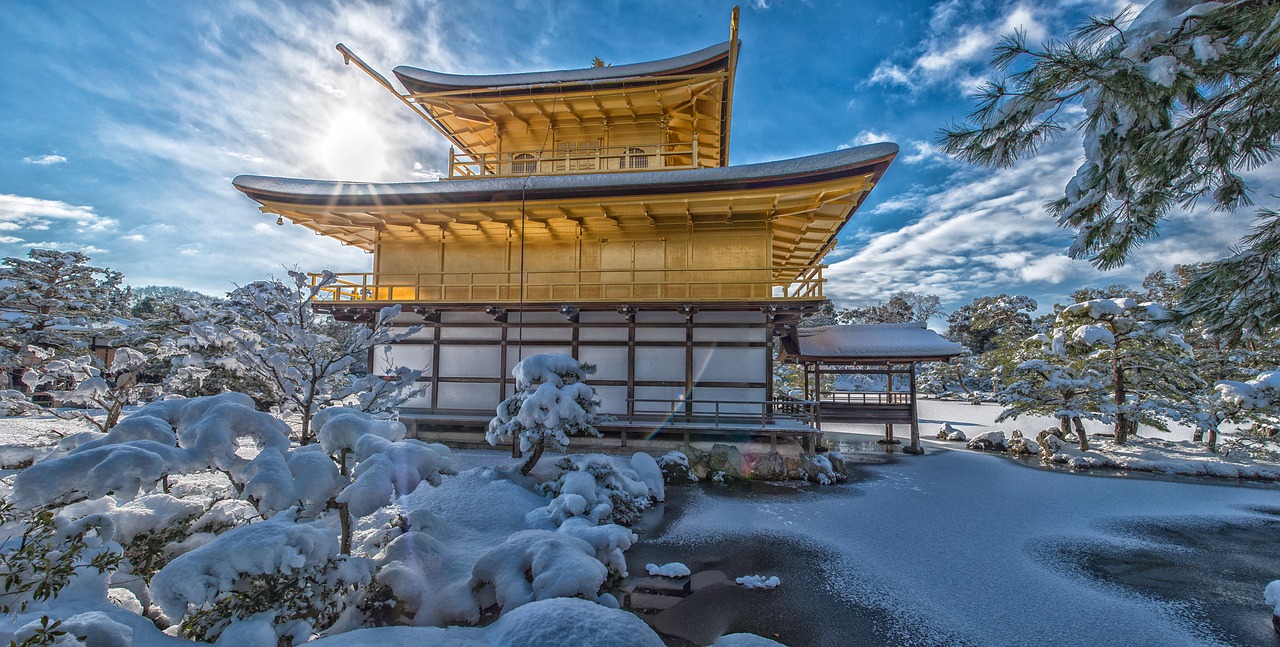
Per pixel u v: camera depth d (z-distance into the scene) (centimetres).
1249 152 421
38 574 378
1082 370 2112
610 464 1172
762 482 1450
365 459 558
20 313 2405
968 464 1855
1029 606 738
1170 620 707
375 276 1855
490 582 631
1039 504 1302
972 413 3656
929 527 1079
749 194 1562
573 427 1191
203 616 458
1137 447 2077
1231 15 357
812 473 1475
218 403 564
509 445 1595
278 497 493
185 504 573
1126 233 444
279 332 945
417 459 577
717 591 774
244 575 442
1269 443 2006
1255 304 445
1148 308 1942
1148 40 378
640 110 2061
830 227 1956
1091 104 404
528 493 1076
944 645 632
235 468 531
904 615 705
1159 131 402
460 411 1755
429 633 455
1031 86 423
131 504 556
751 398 1672
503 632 467
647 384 1711
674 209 1692
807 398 2289
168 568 414
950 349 1950
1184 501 1379
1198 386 2067
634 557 900
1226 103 406
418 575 625
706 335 1706
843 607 725
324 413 650
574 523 838
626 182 1574
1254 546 1020
